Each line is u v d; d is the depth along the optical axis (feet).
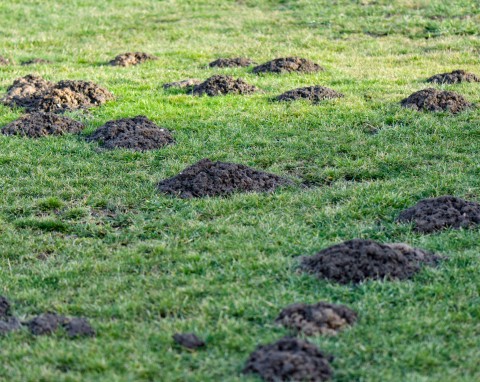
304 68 104.42
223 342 41.09
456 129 76.95
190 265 50.67
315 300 45.32
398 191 61.82
